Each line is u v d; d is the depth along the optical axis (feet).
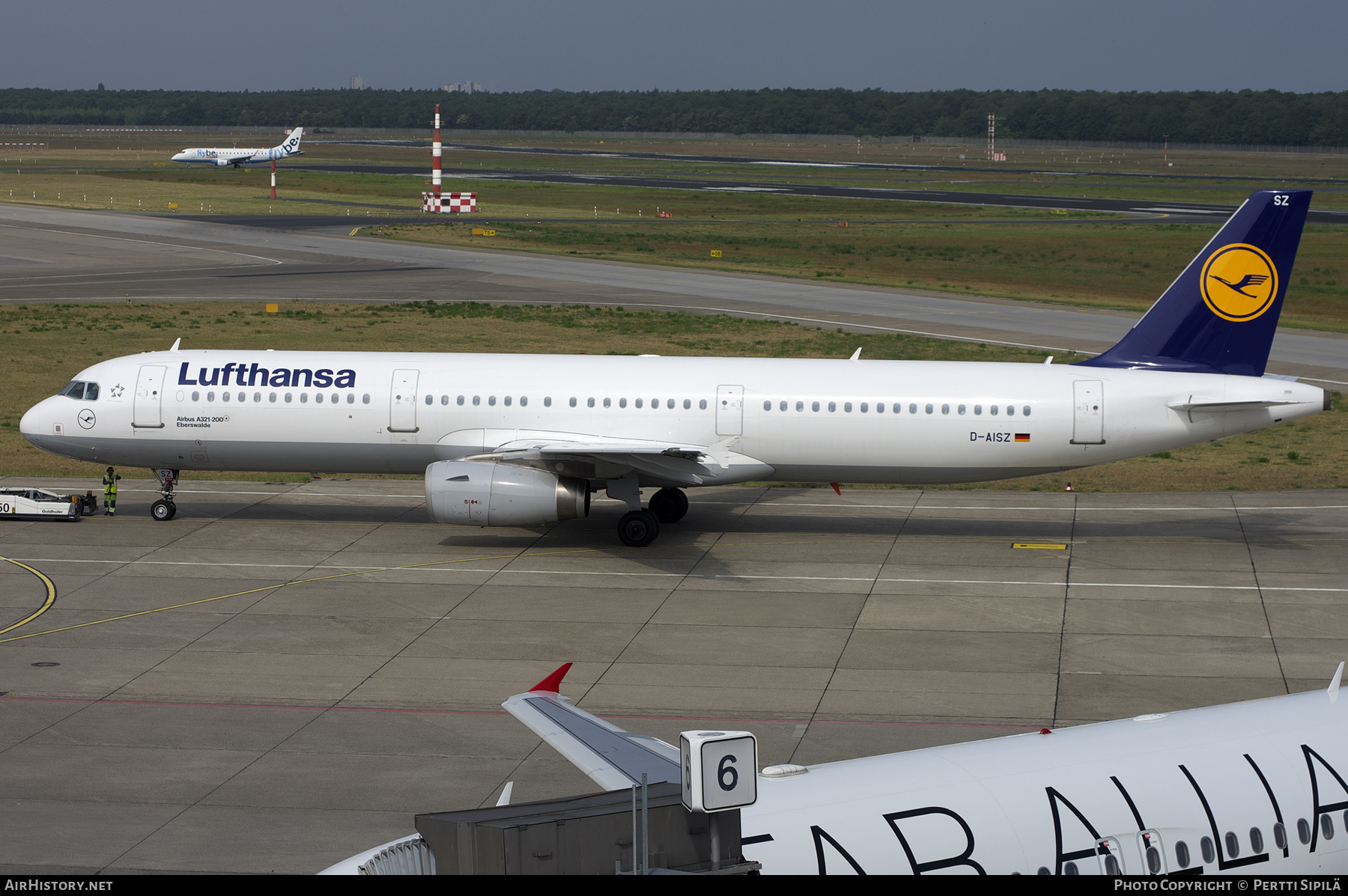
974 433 267.18
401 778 156.04
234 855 135.44
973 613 225.15
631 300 648.38
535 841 77.25
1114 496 325.21
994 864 90.38
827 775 97.96
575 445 261.24
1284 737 105.50
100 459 286.05
